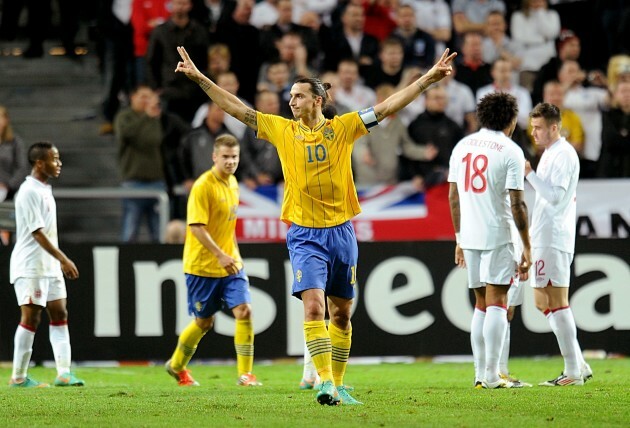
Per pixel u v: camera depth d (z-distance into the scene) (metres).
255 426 21.05
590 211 48.62
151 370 40.75
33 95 60.91
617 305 43.56
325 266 24.16
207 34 56.06
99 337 42.25
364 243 43.06
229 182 33.00
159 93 55.00
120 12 58.31
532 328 43.19
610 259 43.53
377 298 43.03
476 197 28.53
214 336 42.78
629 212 48.56
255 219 49.16
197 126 51.72
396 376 36.38
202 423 21.67
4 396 28.47
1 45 61.81
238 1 56.81
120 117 51.44
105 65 58.06
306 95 24.08
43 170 32.28
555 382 30.30
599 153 53.78
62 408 24.94
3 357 41.84
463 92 55.56
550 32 59.69
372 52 57.81
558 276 30.12
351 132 24.27
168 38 55.44
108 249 42.38
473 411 23.52
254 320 42.72
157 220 49.94
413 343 43.09
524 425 21.08
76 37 62.28
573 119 54.22
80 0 61.72
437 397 26.73
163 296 42.59
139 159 51.31
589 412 23.28
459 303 43.28
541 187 29.70
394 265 43.16
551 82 54.72
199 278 32.97
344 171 24.34
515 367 39.81
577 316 43.47
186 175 51.00
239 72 56.53
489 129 28.70
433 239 46.59
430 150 51.28
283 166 24.59
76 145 58.41
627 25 59.00
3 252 41.88
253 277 42.72
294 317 42.88
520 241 30.27
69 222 55.34
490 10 60.00
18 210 32.34
